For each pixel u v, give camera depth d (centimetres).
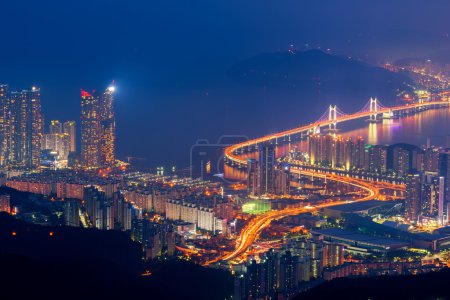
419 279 12812
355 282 12950
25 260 12475
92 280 12394
